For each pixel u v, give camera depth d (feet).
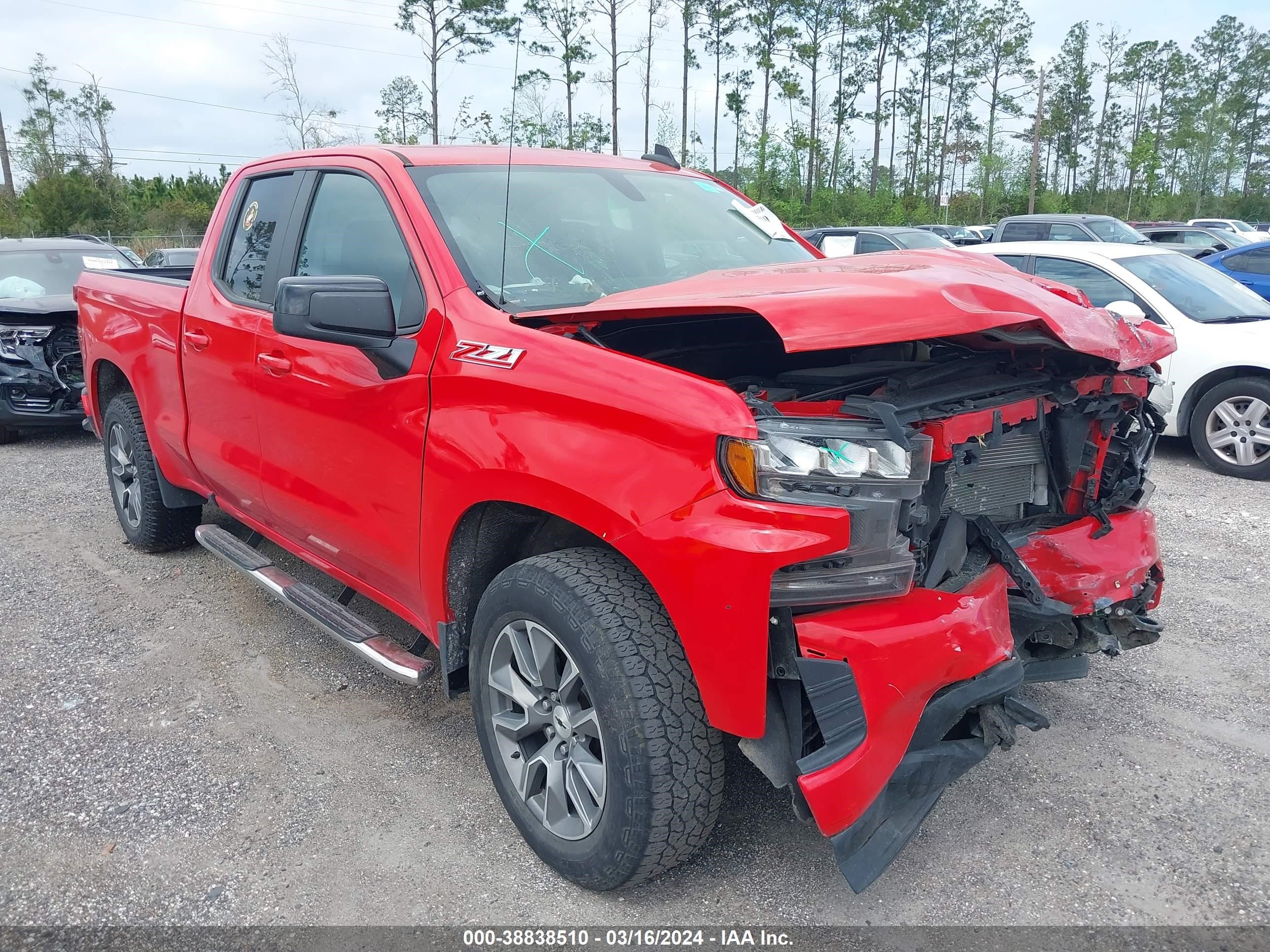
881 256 10.37
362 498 10.10
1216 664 12.50
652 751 7.30
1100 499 10.14
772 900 8.14
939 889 8.25
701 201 12.72
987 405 8.25
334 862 8.75
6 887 8.43
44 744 10.83
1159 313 24.02
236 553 13.48
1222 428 22.86
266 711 11.59
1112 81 273.13
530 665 8.40
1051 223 47.80
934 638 7.14
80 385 26.76
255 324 11.71
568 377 7.76
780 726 7.25
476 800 9.73
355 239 10.78
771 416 7.06
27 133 162.20
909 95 253.24
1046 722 7.88
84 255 32.58
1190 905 8.00
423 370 9.04
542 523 9.11
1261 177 255.09
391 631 13.51
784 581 6.81
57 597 15.28
